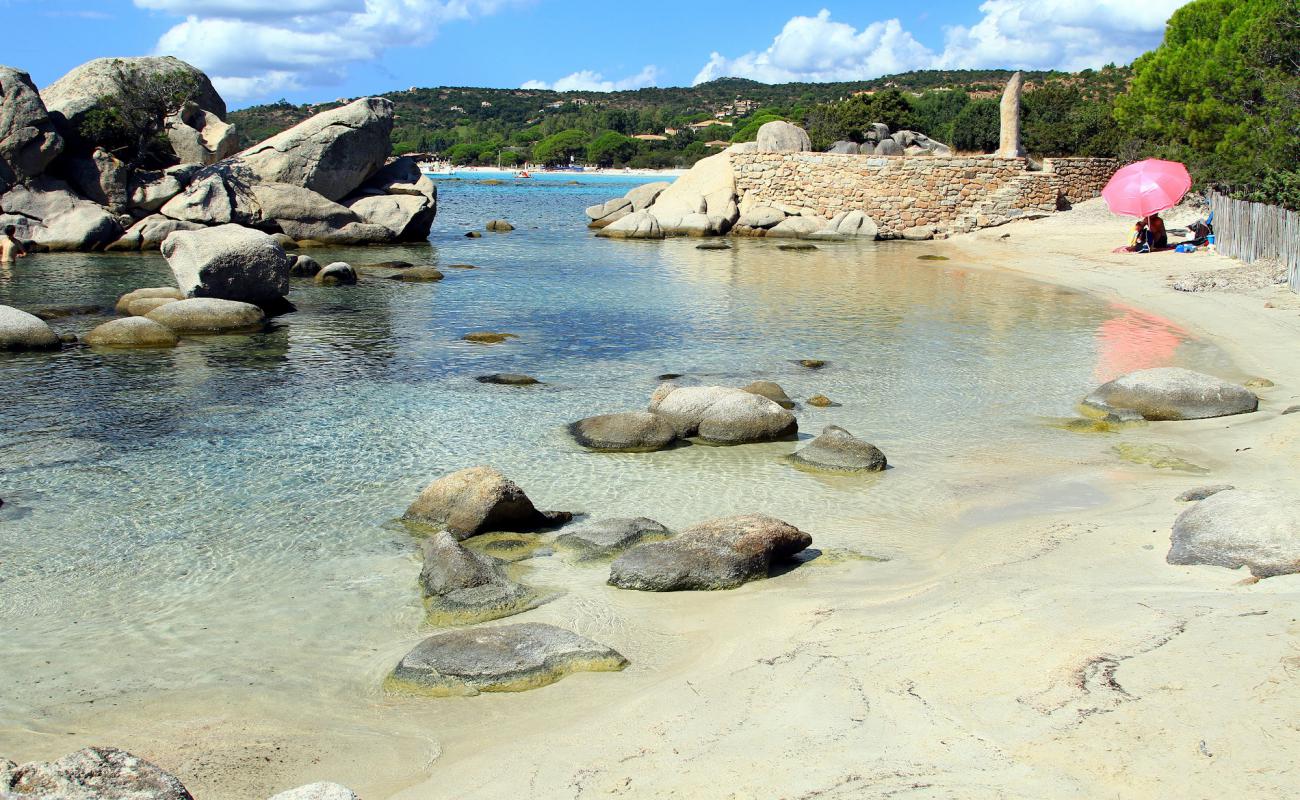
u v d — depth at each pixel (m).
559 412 14.57
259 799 5.50
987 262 34.03
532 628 7.34
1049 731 5.12
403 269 31.69
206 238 22.78
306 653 7.38
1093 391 15.42
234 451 12.53
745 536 8.83
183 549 9.45
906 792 4.68
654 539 9.68
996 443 12.97
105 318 21.64
